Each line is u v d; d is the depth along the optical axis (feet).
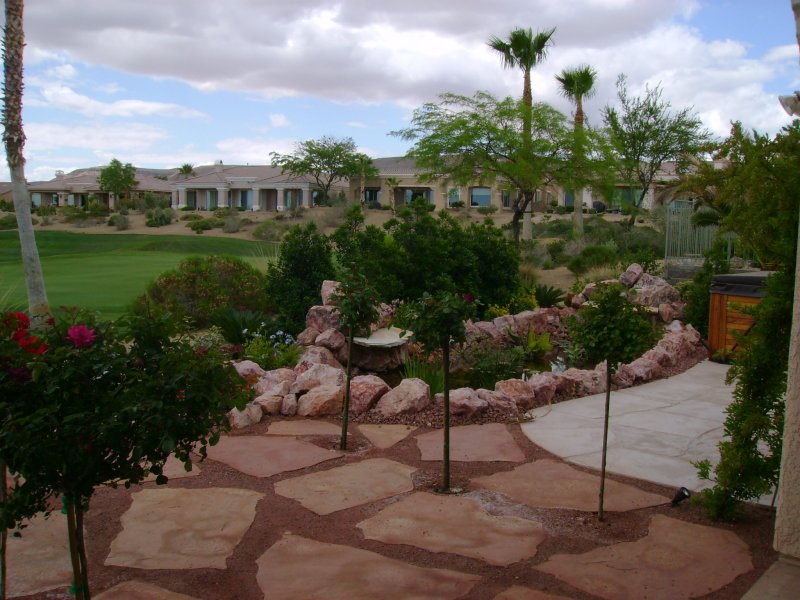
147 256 103.55
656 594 11.02
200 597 10.86
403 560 12.13
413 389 21.90
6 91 31.48
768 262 14.32
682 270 51.78
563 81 96.84
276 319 35.29
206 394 8.66
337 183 219.61
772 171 13.67
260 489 15.46
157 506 14.42
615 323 13.66
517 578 11.49
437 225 38.22
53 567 11.79
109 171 236.84
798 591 11.09
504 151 84.58
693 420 21.58
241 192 227.61
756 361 13.44
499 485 15.89
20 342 8.29
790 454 11.53
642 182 106.63
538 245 85.40
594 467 17.21
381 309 31.71
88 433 7.99
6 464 8.23
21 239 32.04
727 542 12.96
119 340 8.70
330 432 19.74
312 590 11.09
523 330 36.42
